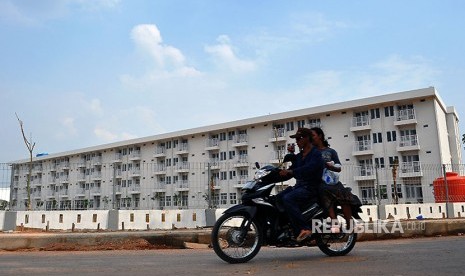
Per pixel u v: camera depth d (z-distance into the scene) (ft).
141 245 28.55
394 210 52.06
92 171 188.55
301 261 17.74
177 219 43.70
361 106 136.67
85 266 17.63
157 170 185.26
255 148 162.09
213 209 45.34
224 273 14.79
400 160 129.18
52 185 189.67
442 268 15.02
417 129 128.06
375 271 14.53
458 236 32.94
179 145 182.39
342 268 15.40
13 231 38.60
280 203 17.65
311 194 17.99
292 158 19.19
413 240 29.68
